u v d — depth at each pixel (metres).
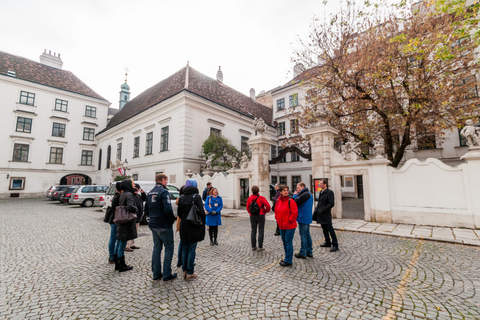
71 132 30.30
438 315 2.66
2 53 27.89
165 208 3.72
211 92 22.34
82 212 13.32
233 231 7.75
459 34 8.40
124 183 4.55
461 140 14.68
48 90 28.64
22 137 26.39
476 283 3.46
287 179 25.25
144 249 5.78
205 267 4.37
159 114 20.58
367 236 6.62
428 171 7.69
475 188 6.85
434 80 9.80
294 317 2.66
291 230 4.29
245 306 2.93
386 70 9.96
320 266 4.30
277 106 27.31
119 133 26.55
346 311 2.77
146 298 3.19
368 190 8.84
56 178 28.72
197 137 18.83
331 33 11.16
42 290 3.47
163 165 19.44
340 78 10.76
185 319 2.66
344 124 12.34
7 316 2.75
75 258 5.04
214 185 15.12
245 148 23.86
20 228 8.48
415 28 9.70
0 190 24.84
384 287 3.39
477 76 11.34
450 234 6.31
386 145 11.77
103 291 3.43
